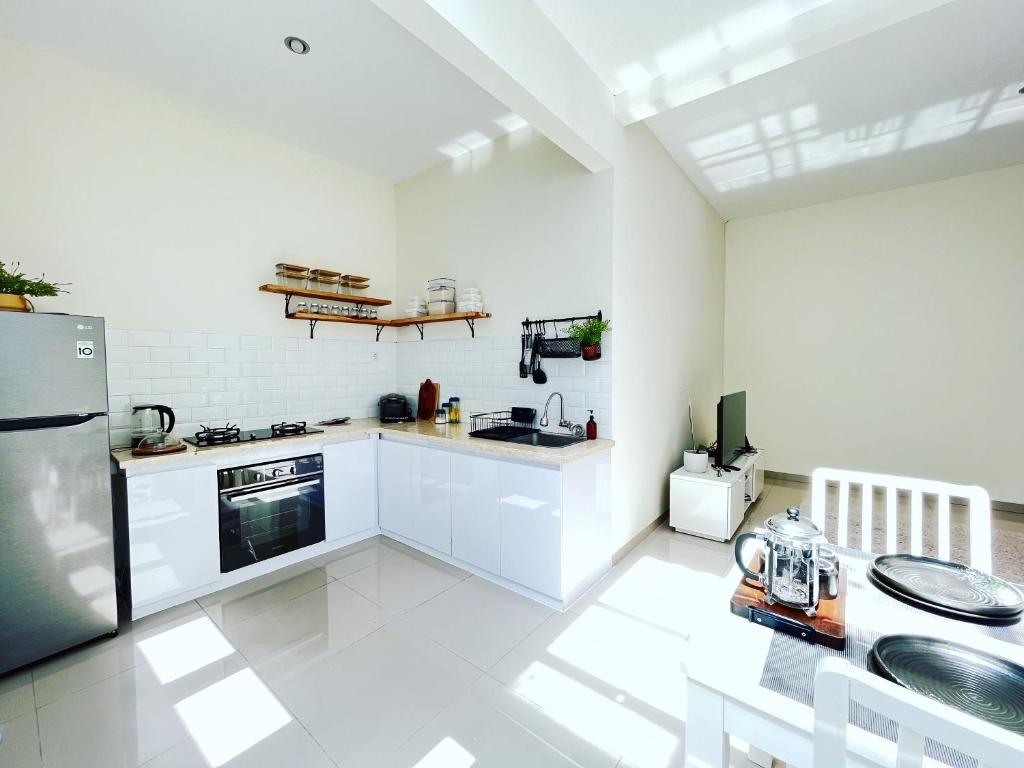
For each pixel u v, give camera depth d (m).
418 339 3.74
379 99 2.70
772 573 1.00
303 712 1.62
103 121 2.44
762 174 3.82
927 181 3.99
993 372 3.84
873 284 4.31
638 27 2.07
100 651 1.95
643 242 3.03
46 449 1.82
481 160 3.27
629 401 2.90
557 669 1.85
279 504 2.70
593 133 2.37
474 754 1.45
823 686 0.57
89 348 1.93
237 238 2.96
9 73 2.17
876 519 3.70
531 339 2.97
